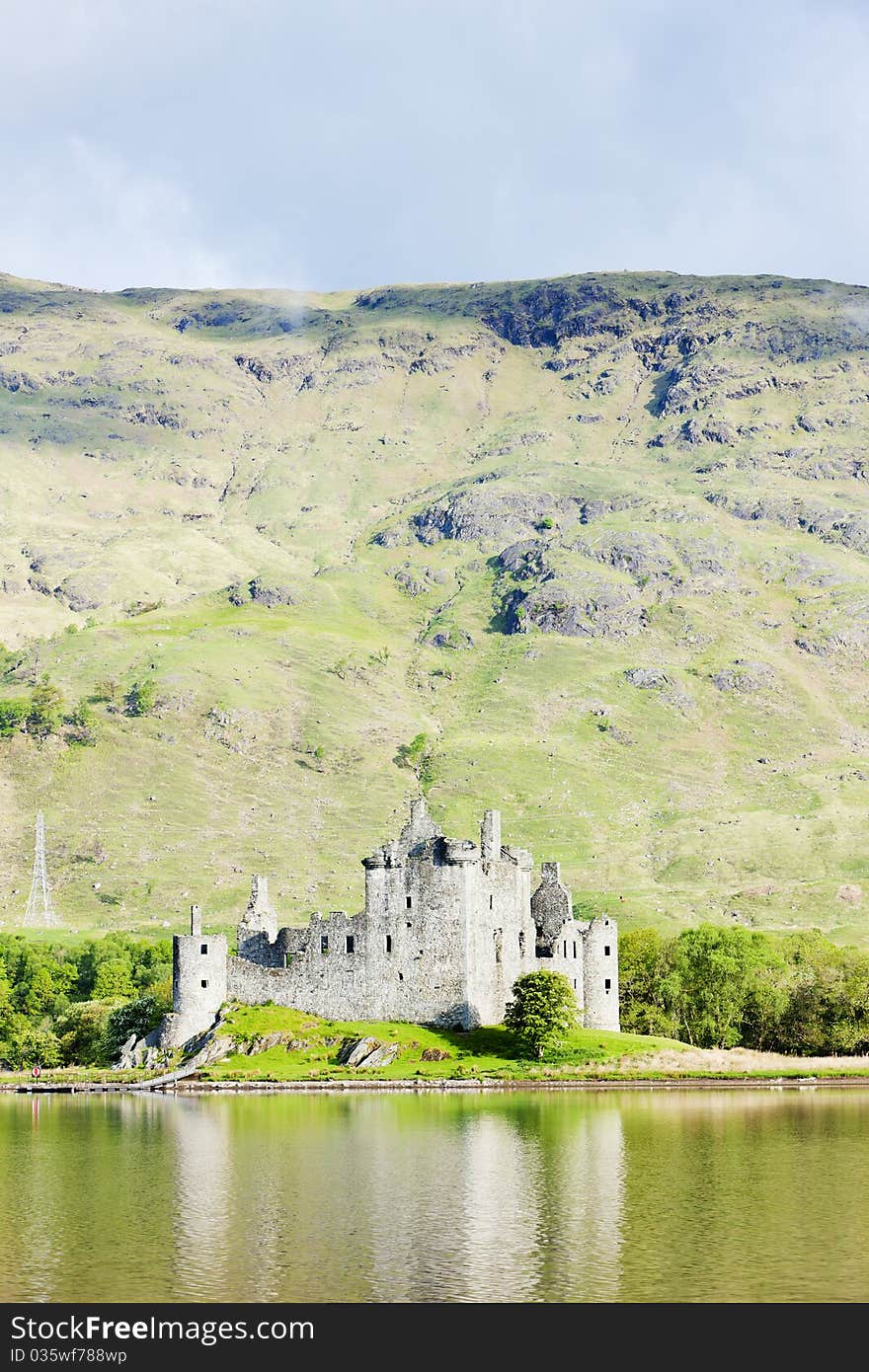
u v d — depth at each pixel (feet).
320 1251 638.12
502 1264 614.75
